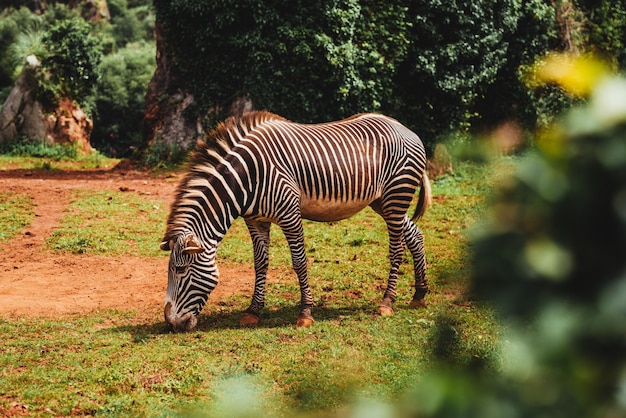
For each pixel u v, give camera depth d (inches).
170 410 234.2
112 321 350.6
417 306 368.5
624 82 45.2
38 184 709.3
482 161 53.7
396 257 362.6
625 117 43.8
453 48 795.4
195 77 822.5
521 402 45.2
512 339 47.6
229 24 770.2
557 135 45.5
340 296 393.1
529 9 850.1
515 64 857.5
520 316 45.7
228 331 325.4
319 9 754.8
